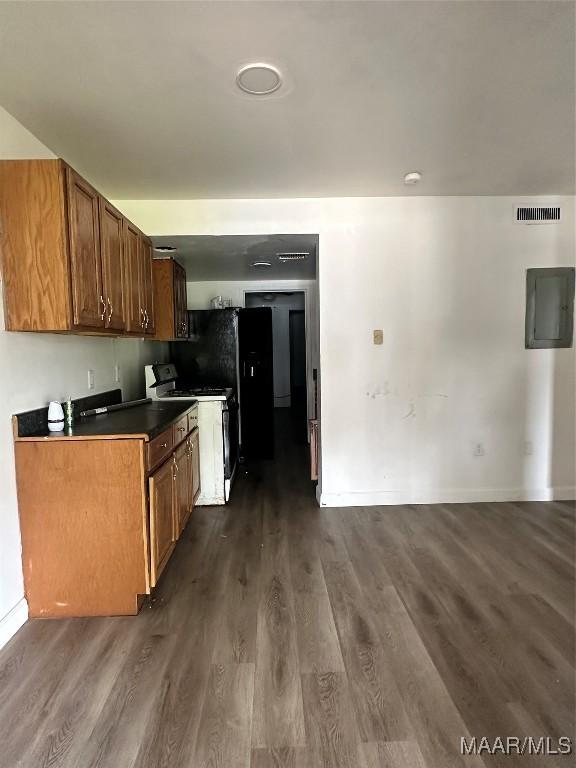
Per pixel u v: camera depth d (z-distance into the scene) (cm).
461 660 182
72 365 269
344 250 344
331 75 185
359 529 315
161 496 235
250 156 261
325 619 211
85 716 157
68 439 211
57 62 173
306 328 582
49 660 186
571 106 214
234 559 274
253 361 522
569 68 184
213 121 220
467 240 350
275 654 188
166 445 254
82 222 212
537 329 359
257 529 319
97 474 212
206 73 182
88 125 222
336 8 148
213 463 370
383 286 349
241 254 402
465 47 170
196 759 140
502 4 148
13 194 195
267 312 520
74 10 146
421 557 272
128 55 169
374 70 183
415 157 269
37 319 199
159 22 152
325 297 348
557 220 351
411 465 363
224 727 152
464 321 355
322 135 238
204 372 525
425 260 349
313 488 412
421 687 168
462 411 361
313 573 254
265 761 139
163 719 156
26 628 208
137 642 197
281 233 337
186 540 303
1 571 197
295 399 947
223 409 370
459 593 232
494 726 151
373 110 213
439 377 358
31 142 229
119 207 330
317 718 155
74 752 143
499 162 280
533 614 213
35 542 214
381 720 154
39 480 212
